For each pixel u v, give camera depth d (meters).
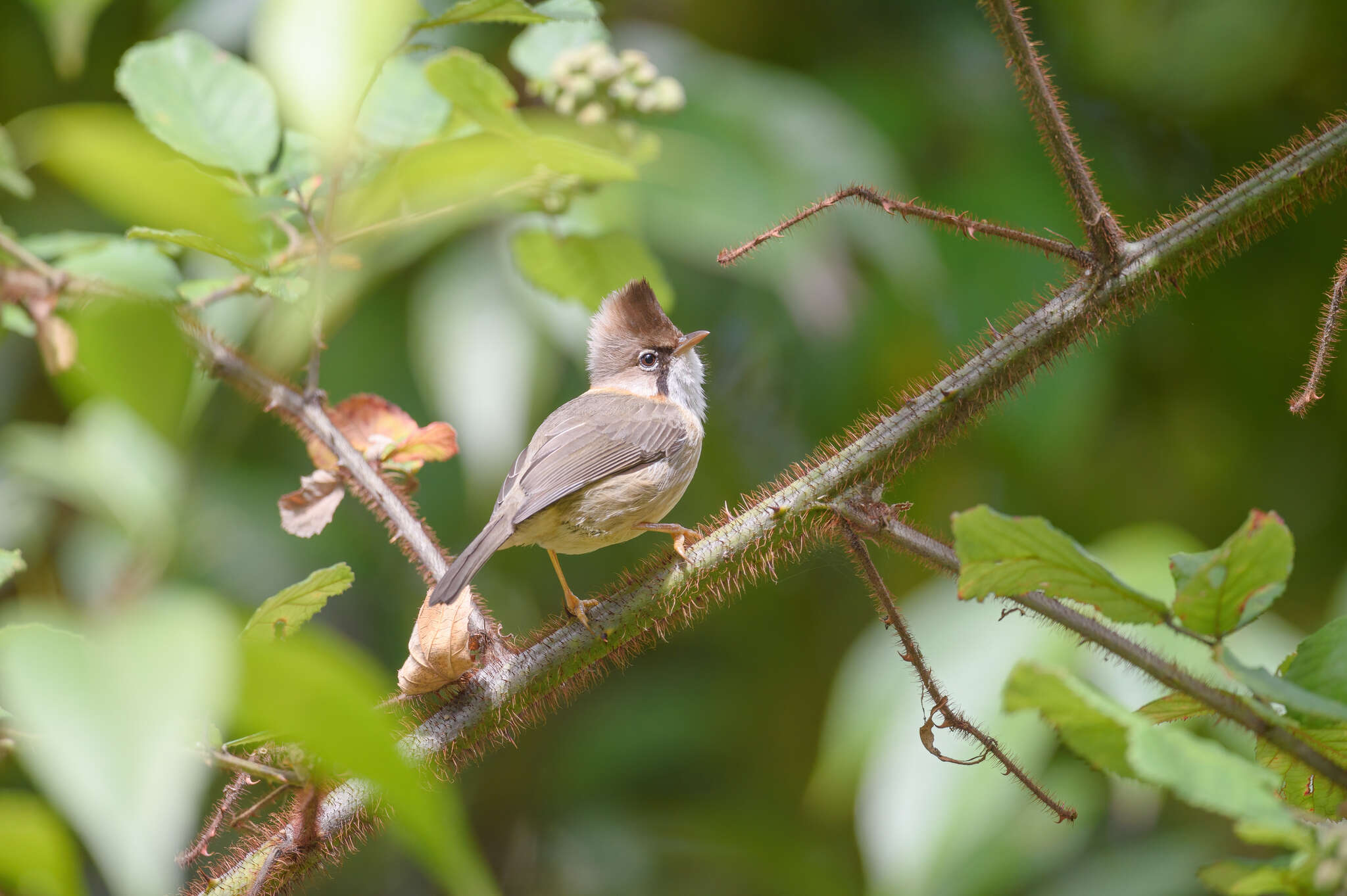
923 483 12.99
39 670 2.30
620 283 7.66
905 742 8.19
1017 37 5.53
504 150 6.15
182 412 4.15
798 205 10.39
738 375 13.27
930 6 12.93
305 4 4.93
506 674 5.51
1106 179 12.64
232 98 6.14
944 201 11.81
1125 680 7.97
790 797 13.14
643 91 7.24
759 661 13.77
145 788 2.21
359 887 13.20
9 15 11.48
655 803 13.15
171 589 2.82
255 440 11.94
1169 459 13.34
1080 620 4.66
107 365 4.07
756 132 10.61
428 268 11.13
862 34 12.88
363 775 2.68
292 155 6.23
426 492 11.90
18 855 3.68
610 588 5.81
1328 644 4.41
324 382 11.61
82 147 3.54
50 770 2.28
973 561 4.05
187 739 2.67
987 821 7.92
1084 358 11.66
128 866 2.14
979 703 8.16
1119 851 10.75
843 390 12.35
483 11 5.26
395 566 12.30
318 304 6.23
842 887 12.23
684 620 5.75
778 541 5.60
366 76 5.00
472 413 10.19
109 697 2.29
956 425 5.65
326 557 11.74
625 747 13.15
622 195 8.33
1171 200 13.19
